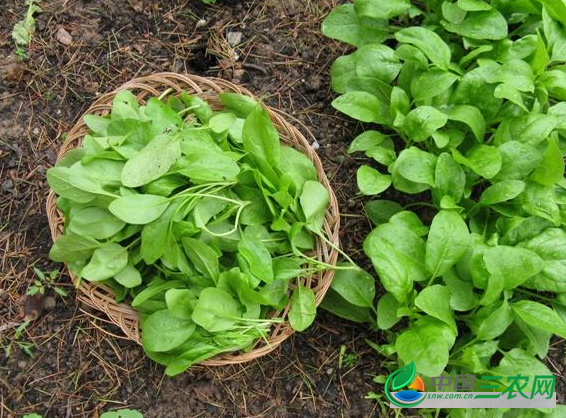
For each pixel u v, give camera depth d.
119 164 0.79
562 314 0.88
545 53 0.87
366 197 0.94
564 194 0.89
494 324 0.81
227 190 0.82
